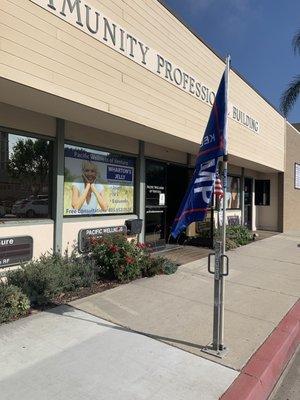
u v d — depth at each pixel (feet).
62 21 18.37
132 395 11.35
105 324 16.49
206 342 15.10
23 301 17.13
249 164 49.39
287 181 61.77
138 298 20.26
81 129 25.52
